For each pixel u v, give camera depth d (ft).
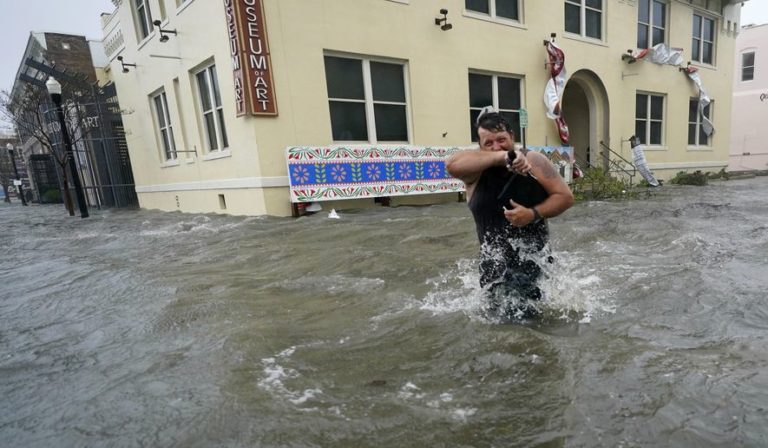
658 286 9.61
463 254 14.05
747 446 4.34
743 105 82.17
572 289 9.52
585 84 44.24
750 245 13.48
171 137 38.22
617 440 4.53
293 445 4.62
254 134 25.73
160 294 11.12
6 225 34.78
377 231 18.60
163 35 31.19
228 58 26.50
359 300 9.86
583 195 30.91
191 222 27.37
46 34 59.36
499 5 36.73
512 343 6.96
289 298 10.27
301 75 26.94
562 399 5.33
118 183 53.11
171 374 6.48
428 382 5.96
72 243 22.47
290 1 26.22
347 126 29.60
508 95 38.09
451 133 34.12
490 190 8.58
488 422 4.96
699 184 44.91
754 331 7.18
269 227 22.06
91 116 51.44
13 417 5.66
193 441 4.77
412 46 31.50
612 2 43.88
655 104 50.72
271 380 6.11
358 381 6.05
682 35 51.65
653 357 6.30
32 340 8.62
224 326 8.46
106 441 4.92
